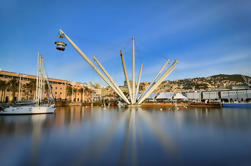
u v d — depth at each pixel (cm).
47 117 2166
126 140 915
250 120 1742
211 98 8281
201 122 1619
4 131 1177
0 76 6450
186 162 597
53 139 941
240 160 614
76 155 676
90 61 4325
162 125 1440
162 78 5009
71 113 2852
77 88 9725
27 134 1075
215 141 890
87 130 1216
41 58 3328
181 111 3189
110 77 4791
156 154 685
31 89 6844
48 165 573
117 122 1652
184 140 910
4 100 6347
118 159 629
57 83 9081
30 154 688
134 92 5094
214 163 586
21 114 2528
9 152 712
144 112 3000
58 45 2925
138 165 570
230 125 1421
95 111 3366
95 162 599
